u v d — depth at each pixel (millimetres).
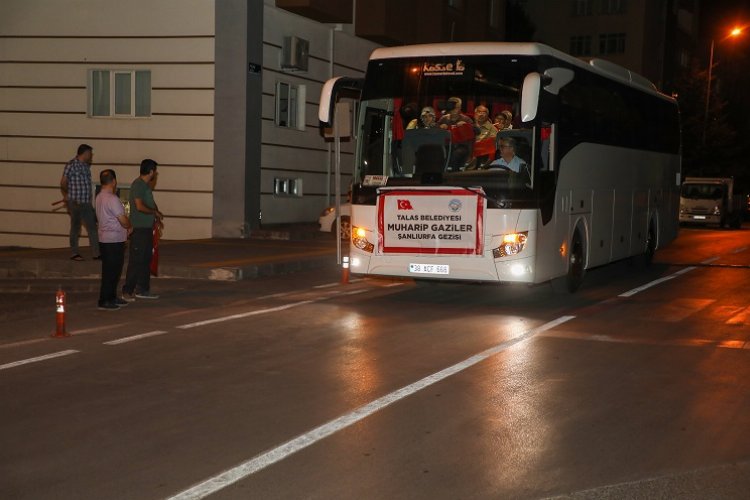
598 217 15930
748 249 25891
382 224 13078
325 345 10219
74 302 13492
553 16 70125
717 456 6312
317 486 5629
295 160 27234
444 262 12852
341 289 15219
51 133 24891
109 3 24406
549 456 6273
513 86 12766
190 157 24203
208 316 12188
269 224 26047
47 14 24703
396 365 9180
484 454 6301
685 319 12406
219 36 23859
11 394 7895
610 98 16609
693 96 57844
